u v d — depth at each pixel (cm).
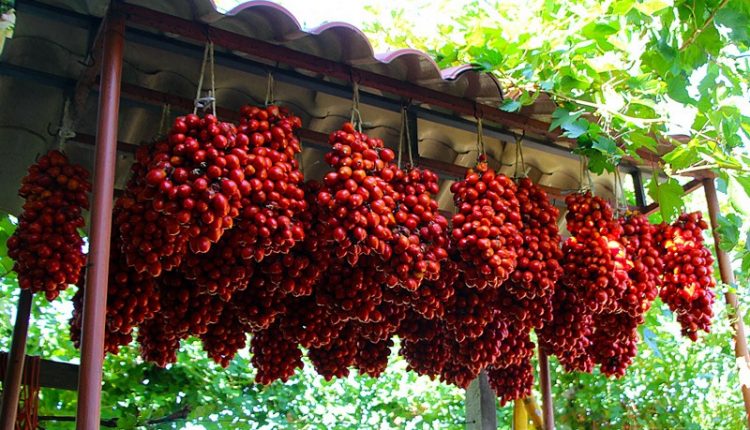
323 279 319
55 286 283
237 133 273
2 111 324
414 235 291
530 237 323
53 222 288
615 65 348
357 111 304
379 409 779
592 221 350
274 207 271
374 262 302
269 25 278
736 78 337
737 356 379
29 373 362
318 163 389
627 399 807
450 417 802
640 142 354
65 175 297
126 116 343
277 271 304
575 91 356
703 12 317
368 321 321
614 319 380
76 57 306
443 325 375
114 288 297
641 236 373
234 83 334
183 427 635
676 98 334
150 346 341
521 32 369
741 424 798
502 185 320
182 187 250
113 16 259
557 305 365
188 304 321
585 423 802
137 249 269
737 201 366
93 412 215
